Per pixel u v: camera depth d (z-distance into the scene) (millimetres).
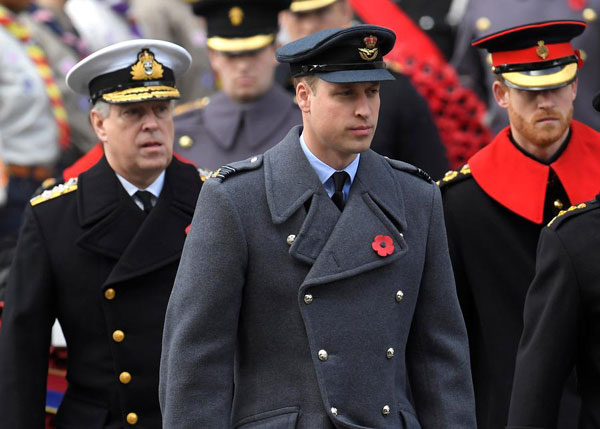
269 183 17078
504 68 20906
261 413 16859
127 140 20156
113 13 38281
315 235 16938
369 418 16766
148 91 20188
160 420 19984
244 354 17172
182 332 16859
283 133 26297
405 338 17297
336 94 16641
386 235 17094
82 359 20141
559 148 21031
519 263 20672
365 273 16953
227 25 26062
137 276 19953
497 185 20828
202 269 16844
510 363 20500
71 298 20109
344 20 26922
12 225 33562
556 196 20906
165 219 20328
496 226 20812
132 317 20000
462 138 28438
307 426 16656
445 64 30500
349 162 17234
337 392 16672
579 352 17797
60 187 20656
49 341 20344
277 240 16922
